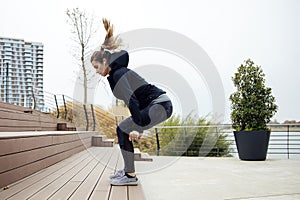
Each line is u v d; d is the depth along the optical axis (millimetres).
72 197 1834
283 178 3625
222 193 2775
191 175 3871
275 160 5730
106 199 1802
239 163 5223
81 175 2711
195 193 2775
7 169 2105
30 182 2289
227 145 7121
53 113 7988
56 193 1938
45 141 3051
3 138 2008
